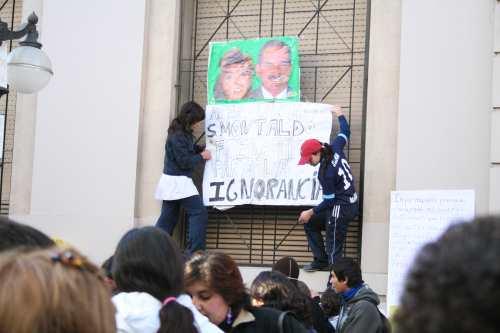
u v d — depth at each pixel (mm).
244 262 10211
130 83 10211
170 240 3621
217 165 9969
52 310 1781
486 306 1202
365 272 9258
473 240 1263
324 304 7383
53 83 10430
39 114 10438
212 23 10703
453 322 1225
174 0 10359
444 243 1298
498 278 1208
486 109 8922
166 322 3311
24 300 1770
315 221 9367
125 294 3473
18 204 10602
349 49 10133
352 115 10008
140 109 10172
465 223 1316
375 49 9555
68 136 10320
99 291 1899
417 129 9094
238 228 10312
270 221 10195
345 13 10203
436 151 9016
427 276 1284
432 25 9188
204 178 9992
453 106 9016
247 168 9867
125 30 10312
